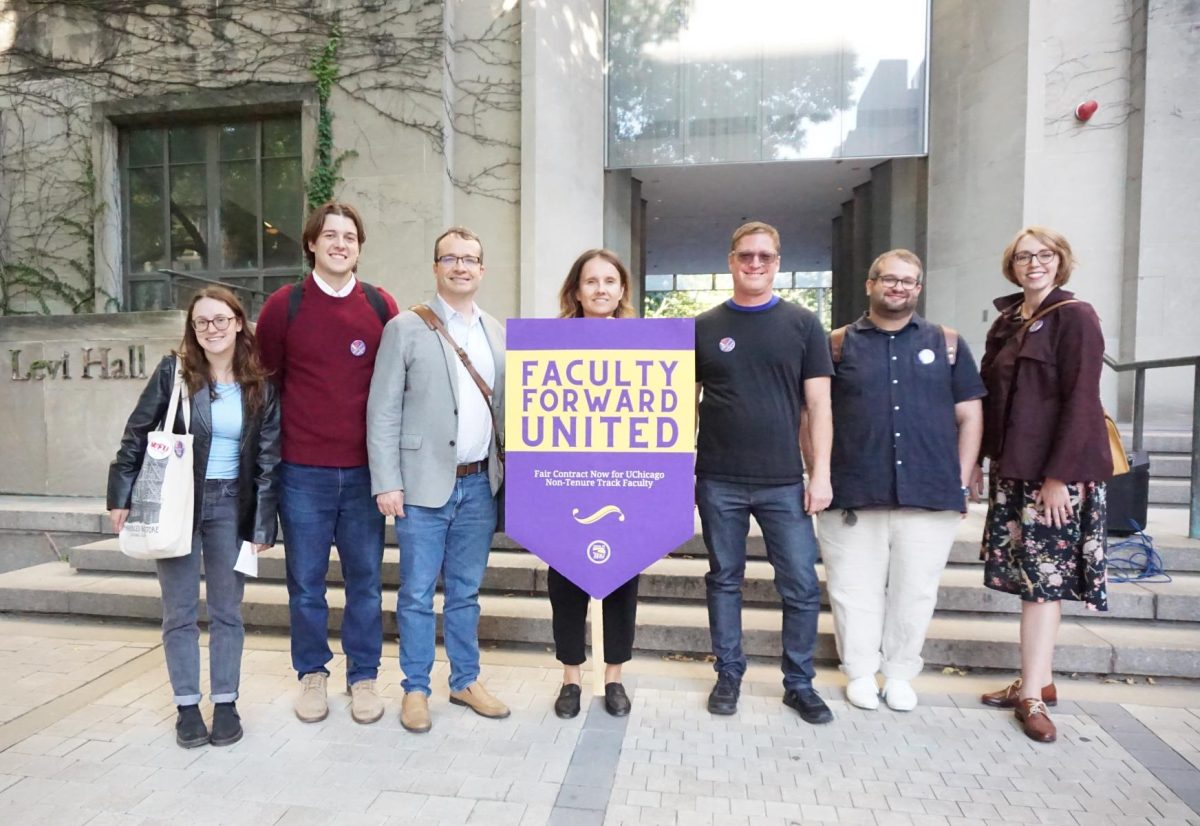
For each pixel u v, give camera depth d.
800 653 2.90
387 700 3.03
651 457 2.81
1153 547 3.90
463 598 2.92
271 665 3.40
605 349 2.82
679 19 9.06
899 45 8.88
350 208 2.81
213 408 2.64
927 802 2.30
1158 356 7.71
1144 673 3.24
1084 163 7.95
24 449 5.82
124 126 9.09
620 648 2.90
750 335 2.81
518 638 3.66
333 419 2.77
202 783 2.39
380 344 2.77
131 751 2.60
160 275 9.13
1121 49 7.82
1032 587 2.71
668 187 11.29
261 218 8.90
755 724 2.83
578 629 2.90
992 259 8.16
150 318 5.60
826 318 25.91
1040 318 2.75
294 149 8.78
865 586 2.96
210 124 8.96
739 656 2.96
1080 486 2.69
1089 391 2.60
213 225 9.02
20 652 3.61
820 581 3.83
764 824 2.19
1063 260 2.77
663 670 3.40
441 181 8.16
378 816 2.21
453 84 8.35
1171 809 2.26
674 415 2.80
